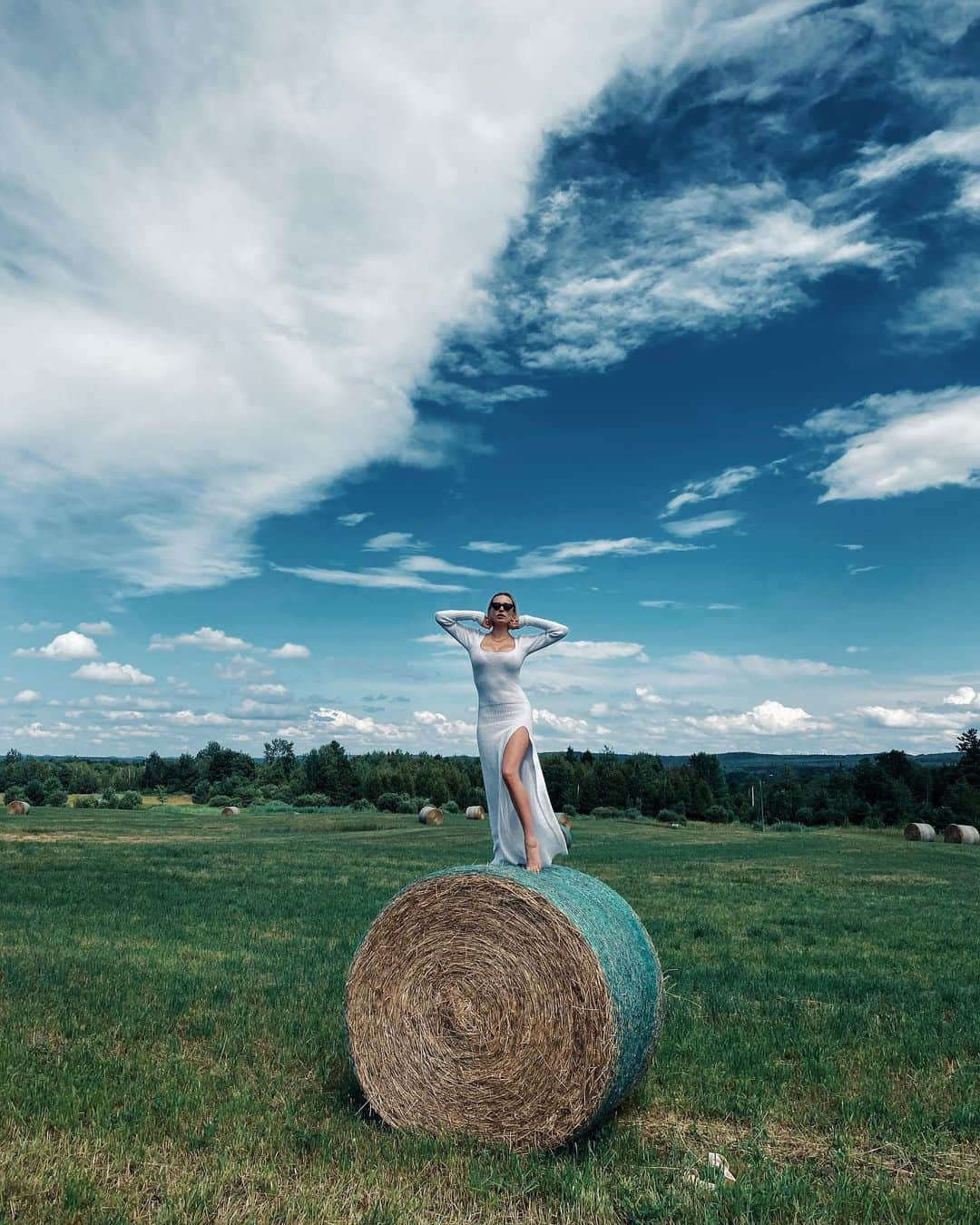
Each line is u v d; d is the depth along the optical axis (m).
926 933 13.38
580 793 93.31
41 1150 4.60
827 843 40.47
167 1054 6.34
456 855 26.78
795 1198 4.28
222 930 12.01
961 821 85.75
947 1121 5.45
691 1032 7.18
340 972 9.23
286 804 79.00
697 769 104.25
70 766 111.75
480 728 6.47
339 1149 4.84
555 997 5.06
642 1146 4.98
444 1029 5.32
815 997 8.61
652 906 15.94
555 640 6.62
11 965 9.03
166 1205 4.02
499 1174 4.58
